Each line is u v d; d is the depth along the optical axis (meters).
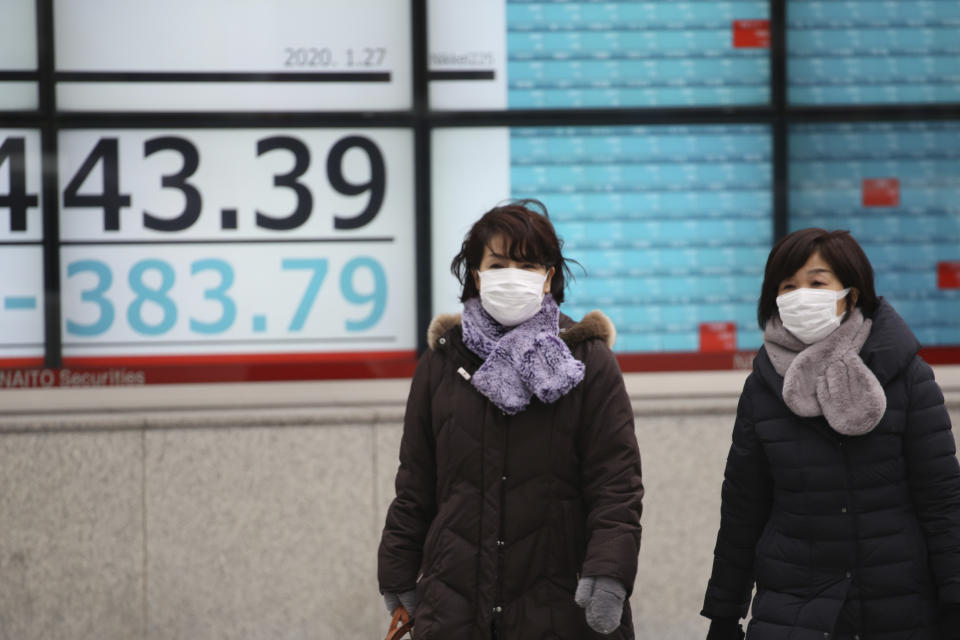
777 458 9.12
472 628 8.80
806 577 8.94
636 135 16.28
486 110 16.05
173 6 15.63
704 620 15.98
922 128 16.48
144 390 15.59
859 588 8.80
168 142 15.70
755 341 16.44
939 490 8.77
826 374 8.95
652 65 16.27
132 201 15.67
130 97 15.62
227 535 15.44
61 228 15.59
